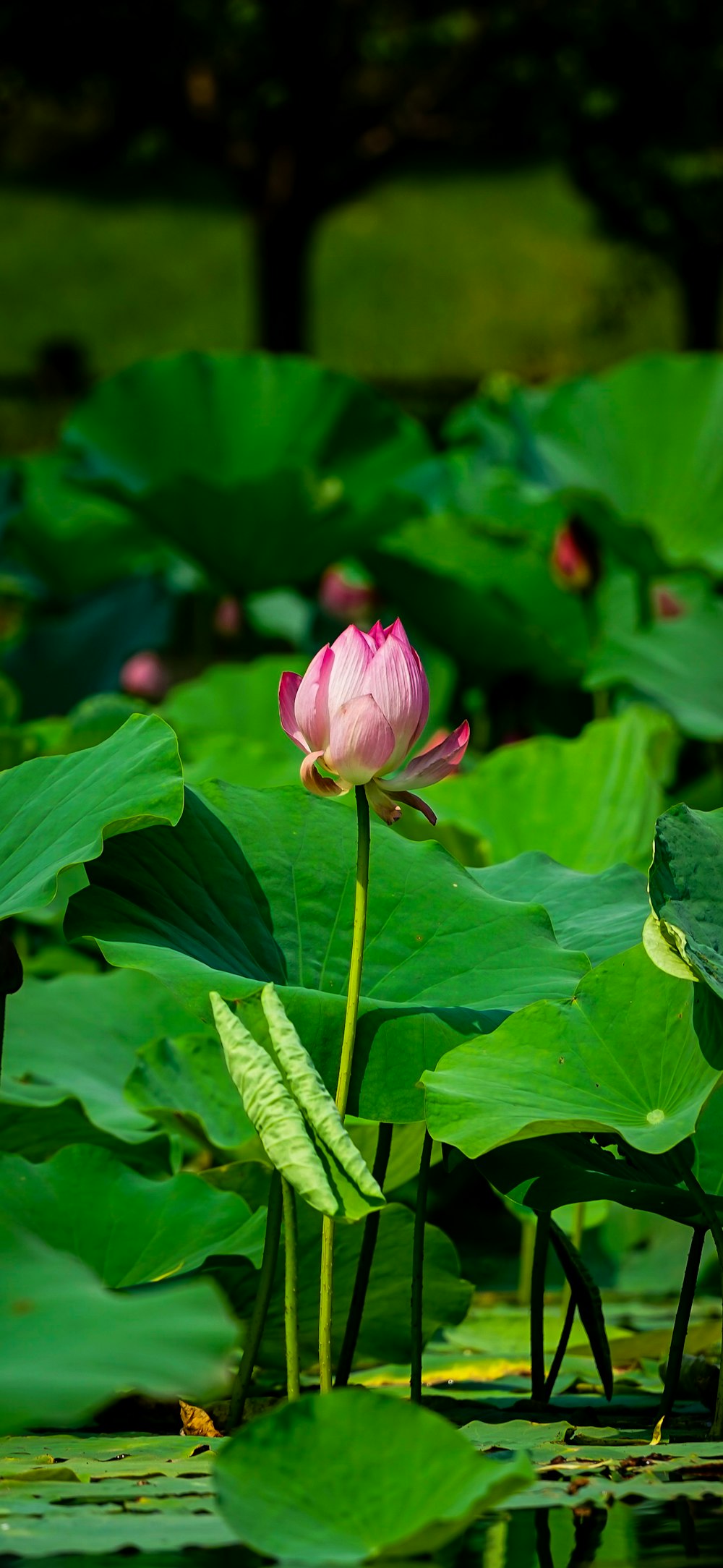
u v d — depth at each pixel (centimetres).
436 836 462
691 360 927
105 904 361
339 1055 360
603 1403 386
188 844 374
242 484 738
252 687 722
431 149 2155
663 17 1898
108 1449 359
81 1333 315
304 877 378
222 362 911
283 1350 391
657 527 902
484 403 1095
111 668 870
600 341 3338
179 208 4238
